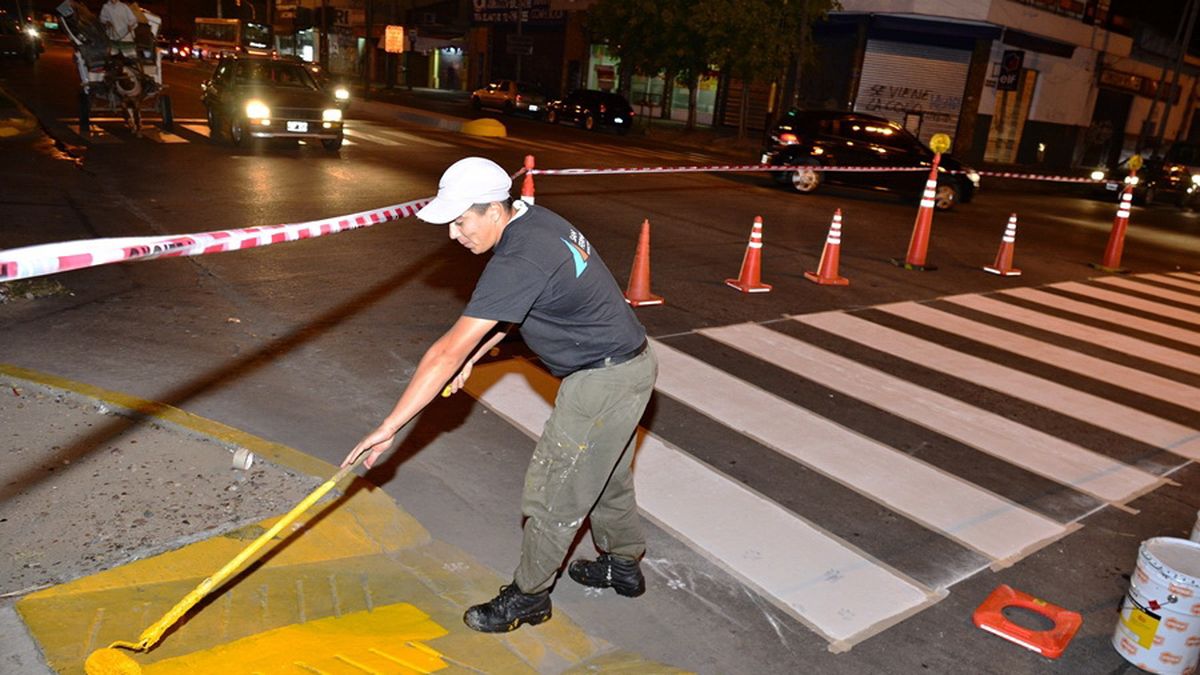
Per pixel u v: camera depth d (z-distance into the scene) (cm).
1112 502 507
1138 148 3972
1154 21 4062
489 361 621
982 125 3384
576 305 299
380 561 372
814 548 423
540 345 311
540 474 318
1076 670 354
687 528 430
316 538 375
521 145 2258
